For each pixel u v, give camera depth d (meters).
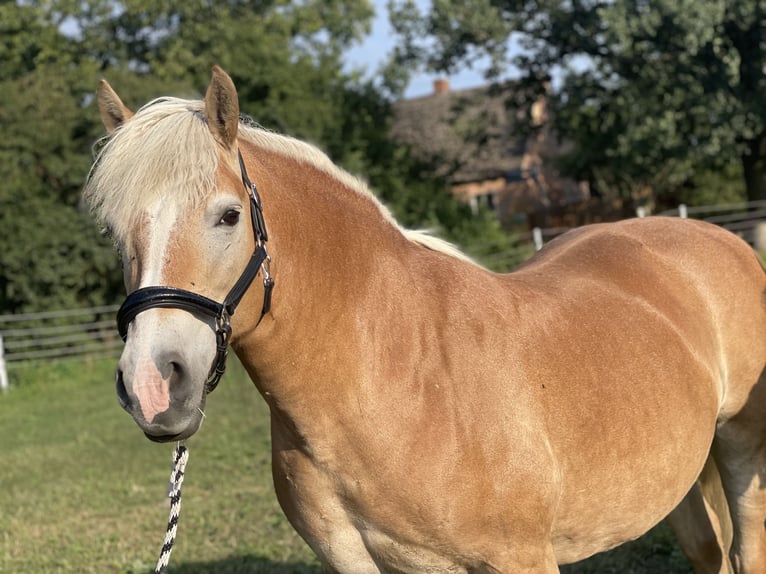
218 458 7.53
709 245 3.39
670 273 3.21
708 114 18.56
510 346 2.57
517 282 2.85
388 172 23.03
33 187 17.20
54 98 17.83
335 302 2.39
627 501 2.78
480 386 2.46
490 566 2.48
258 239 2.20
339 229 2.47
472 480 2.39
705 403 3.02
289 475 2.52
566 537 2.72
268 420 8.92
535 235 16.69
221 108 2.15
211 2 25.25
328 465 2.43
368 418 2.38
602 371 2.72
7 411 12.01
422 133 31.19
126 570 4.70
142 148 2.07
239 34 22.72
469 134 25.09
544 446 2.50
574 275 3.02
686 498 3.49
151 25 25.23
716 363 3.18
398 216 21.77
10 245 16.48
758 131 18.94
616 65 19.72
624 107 19.75
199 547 5.04
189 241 2.04
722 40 18.77
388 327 2.45
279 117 21.55
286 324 2.32
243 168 2.23
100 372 14.59
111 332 16.27
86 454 8.41
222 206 2.08
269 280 2.24
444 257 2.73
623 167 22.19
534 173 30.80
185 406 2.02
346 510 2.48
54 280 16.45
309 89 22.84
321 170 2.56
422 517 2.39
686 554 3.54
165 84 19.77
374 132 23.28
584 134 22.70
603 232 3.38
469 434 2.40
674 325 3.04
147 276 2.02
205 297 2.07
